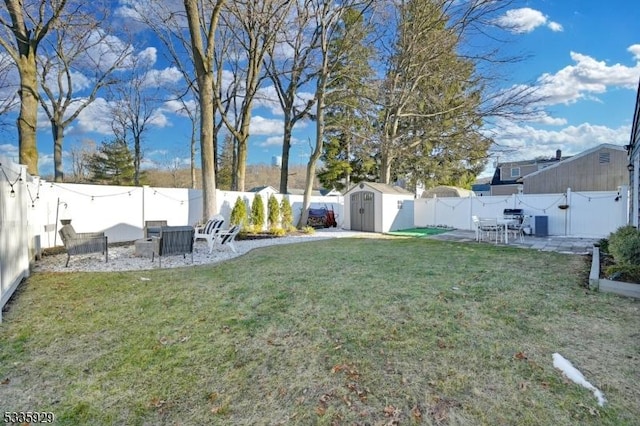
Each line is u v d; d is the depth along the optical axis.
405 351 2.80
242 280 5.22
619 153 17.42
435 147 21.31
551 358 2.65
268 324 3.41
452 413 2.03
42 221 7.87
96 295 4.44
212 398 2.21
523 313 3.66
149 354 2.79
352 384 2.34
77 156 30.78
